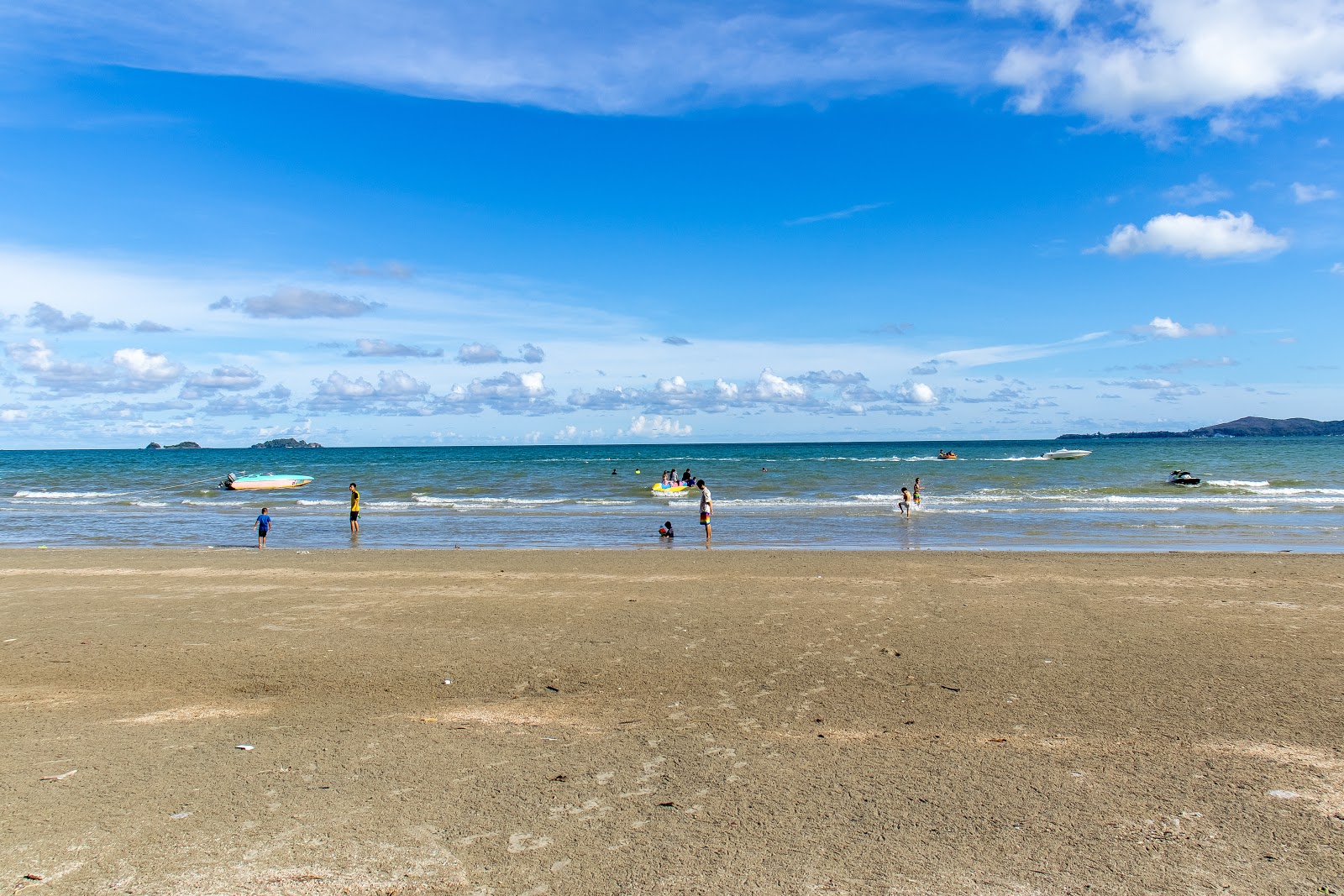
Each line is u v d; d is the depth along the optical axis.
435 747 7.12
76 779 6.38
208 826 5.54
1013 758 6.76
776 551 21.09
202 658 10.34
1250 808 5.75
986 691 8.69
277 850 5.20
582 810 5.80
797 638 11.23
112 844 5.29
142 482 62.47
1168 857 5.08
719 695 8.66
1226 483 48.03
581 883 4.80
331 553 20.67
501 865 5.02
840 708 8.17
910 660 10.01
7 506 40.16
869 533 26.42
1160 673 9.31
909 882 4.81
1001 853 5.14
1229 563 17.89
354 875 4.89
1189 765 6.55
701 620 12.46
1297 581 15.47
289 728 7.64
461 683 9.21
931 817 5.67
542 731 7.56
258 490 50.03
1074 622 12.07
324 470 77.06
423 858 5.10
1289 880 4.78
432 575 16.89
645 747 7.11
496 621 12.47
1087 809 5.77
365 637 11.48
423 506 38.03
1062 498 39.59
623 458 117.88
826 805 5.87
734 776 6.43
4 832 5.46
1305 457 86.50
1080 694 8.55
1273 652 10.23
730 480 54.53
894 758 6.79
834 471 66.62
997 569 17.36
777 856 5.13
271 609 13.53
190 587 15.62
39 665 10.05
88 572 17.61
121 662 10.20
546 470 75.12
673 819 5.66
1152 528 27.27
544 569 17.78
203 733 7.51
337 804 5.92
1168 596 14.07
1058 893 4.67
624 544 24.19
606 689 8.95
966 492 43.97
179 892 4.70
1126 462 79.75
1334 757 6.68
